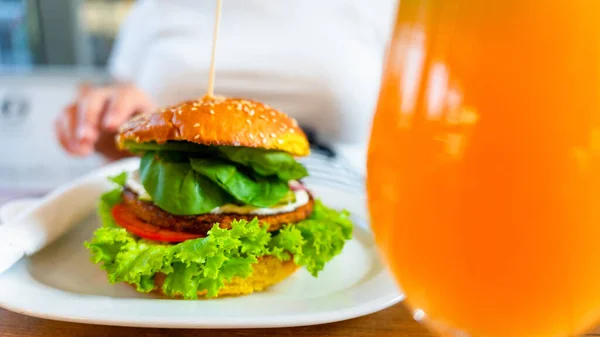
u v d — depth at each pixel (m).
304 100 0.81
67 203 0.39
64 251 0.38
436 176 0.22
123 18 1.07
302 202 0.39
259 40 0.80
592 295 0.21
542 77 0.20
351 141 0.85
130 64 0.88
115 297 0.34
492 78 0.20
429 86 0.22
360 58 0.83
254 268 0.35
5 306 0.30
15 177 1.07
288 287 0.36
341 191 0.48
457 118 0.21
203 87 0.79
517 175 0.20
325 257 0.36
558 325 0.22
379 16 0.91
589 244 0.20
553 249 0.20
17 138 1.06
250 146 0.36
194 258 0.33
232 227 0.35
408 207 0.22
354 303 0.32
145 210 0.37
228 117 0.36
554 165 0.20
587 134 0.20
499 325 0.22
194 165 0.36
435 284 0.22
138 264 0.33
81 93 0.65
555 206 0.20
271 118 0.37
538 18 0.20
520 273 0.21
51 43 1.07
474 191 0.21
